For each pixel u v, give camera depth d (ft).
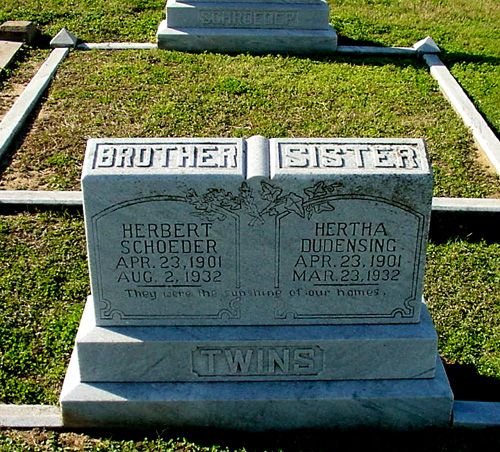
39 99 12.90
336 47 15.21
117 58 14.64
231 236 6.25
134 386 6.54
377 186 6.07
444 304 8.23
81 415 6.50
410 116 12.66
